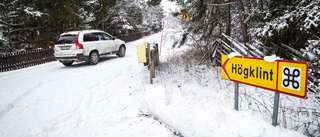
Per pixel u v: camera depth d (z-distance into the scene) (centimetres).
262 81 269
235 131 270
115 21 2342
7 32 1321
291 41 551
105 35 1061
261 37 497
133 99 439
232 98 445
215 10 820
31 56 1062
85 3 1775
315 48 408
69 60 870
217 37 771
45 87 557
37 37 1485
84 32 908
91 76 689
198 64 788
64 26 1653
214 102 398
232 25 950
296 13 454
